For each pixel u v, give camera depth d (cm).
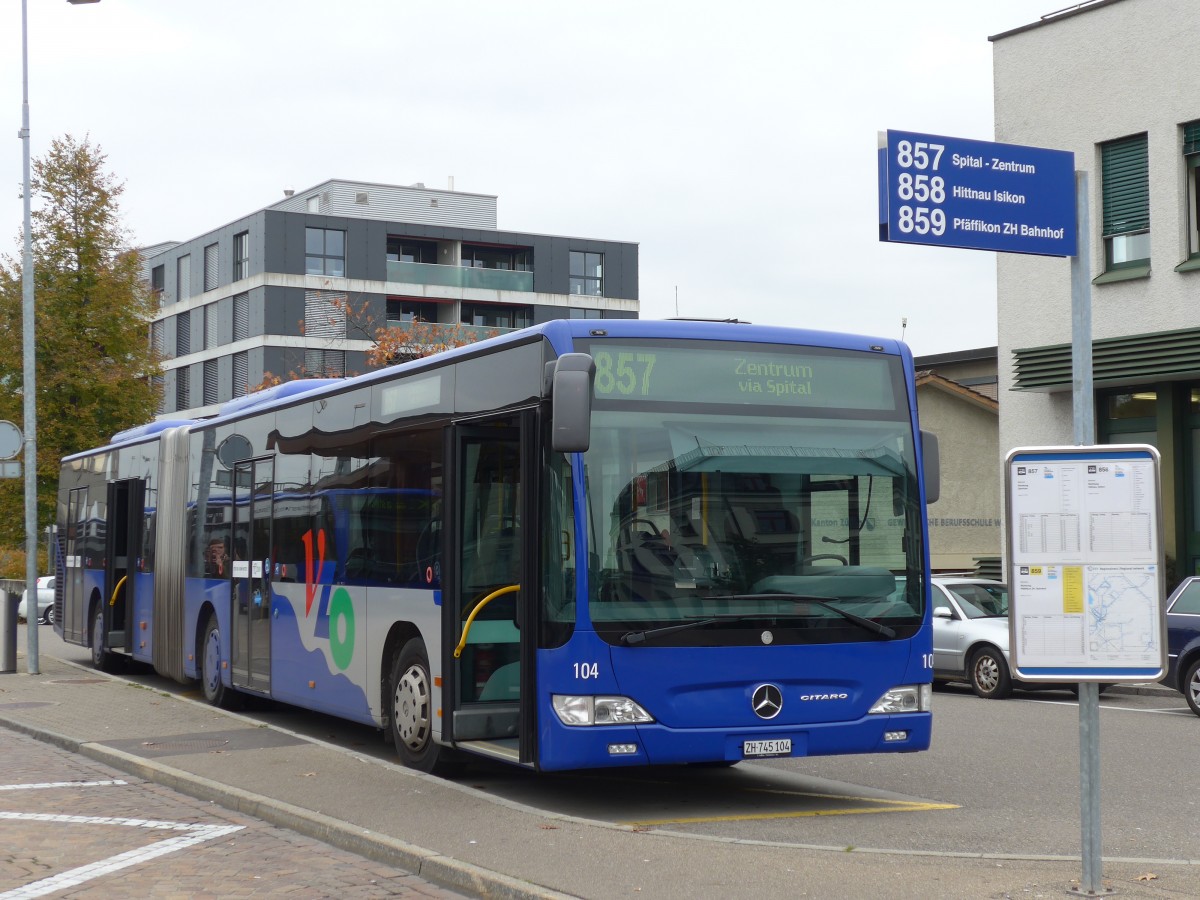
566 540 933
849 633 977
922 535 1014
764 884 706
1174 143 2184
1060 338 2333
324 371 5475
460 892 745
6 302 3462
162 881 775
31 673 2008
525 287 7694
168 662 1830
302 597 1387
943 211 1048
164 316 7750
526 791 1083
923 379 3772
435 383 1135
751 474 973
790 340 1008
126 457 2069
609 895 688
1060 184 1070
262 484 1525
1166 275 2186
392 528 1192
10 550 4825
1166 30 2200
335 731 1489
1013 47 2417
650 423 958
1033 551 659
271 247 6944
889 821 935
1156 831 901
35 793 1073
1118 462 652
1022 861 759
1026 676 657
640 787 1102
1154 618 648
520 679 960
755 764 1229
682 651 934
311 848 861
